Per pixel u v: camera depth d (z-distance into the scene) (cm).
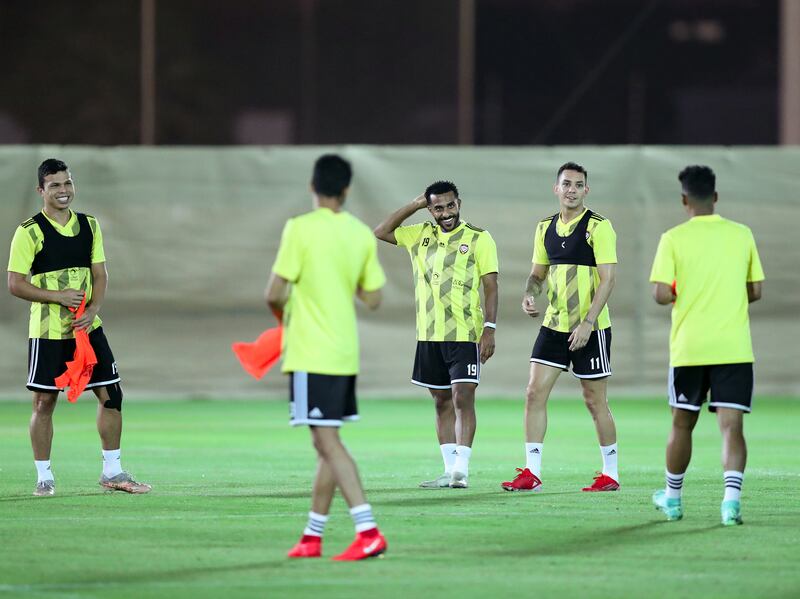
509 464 3791
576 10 10494
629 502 2972
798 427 4944
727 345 2600
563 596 2008
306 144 9419
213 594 2012
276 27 9431
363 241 2305
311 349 2253
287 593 2019
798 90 8888
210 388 5959
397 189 5872
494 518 2720
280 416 5372
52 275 3064
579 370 3209
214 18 9381
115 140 9256
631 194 5900
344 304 2277
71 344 3081
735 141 10556
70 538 2477
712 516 2762
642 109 10456
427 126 9431
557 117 8900
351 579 2117
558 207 5859
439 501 2980
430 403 5888
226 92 9394
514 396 5950
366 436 4647
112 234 5894
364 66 9438
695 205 2680
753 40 10831
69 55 9269
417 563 2245
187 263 5909
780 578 2138
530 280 3306
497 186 5866
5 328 5866
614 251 3184
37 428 3075
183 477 3441
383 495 3086
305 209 5922
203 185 5909
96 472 3541
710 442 4434
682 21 10744
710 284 2617
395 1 9412
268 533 2534
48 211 3095
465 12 9262
